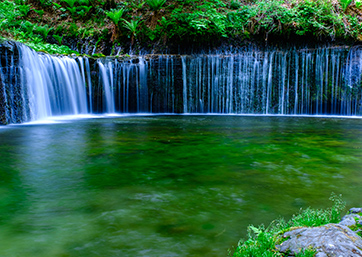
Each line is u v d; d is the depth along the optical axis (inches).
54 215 103.4
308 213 100.0
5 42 386.6
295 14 665.6
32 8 805.9
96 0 824.3
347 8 695.1
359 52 628.7
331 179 148.4
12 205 112.8
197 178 149.9
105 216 102.3
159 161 187.0
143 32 740.7
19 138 276.8
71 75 572.1
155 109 688.4
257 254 72.4
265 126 398.9
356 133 327.3
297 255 67.0
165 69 674.8
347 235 72.1
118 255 77.1
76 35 767.1
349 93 644.7
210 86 688.4
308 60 662.5
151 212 105.8
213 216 102.5
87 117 548.4
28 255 77.4
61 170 164.6
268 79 681.0
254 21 697.0
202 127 382.0
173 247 81.4
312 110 673.0
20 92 417.7
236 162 185.3
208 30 687.1
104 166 173.6
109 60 635.5
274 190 131.0
